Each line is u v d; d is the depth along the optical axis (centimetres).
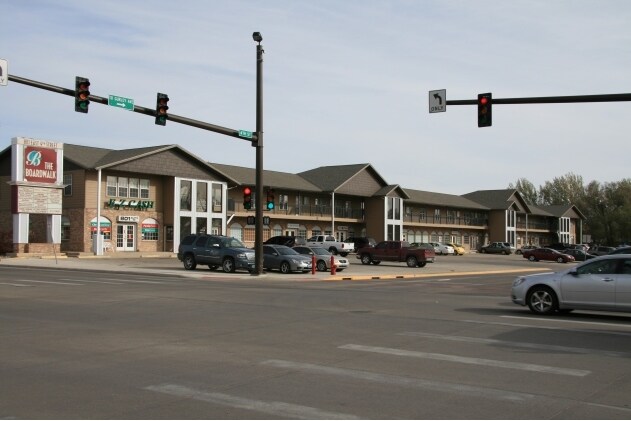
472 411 628
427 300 1783
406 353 936
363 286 2395
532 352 949
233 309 1480
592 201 11688
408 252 4209
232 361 874
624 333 1152
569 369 829
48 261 3853
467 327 1211
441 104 2083
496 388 724
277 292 1984
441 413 621
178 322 1256
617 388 727
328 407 643
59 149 4328
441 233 8512
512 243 9356
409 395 691
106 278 2595
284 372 805
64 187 4544
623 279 1348
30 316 1339
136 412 624
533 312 1463
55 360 880
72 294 1823
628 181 11212
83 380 761
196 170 5338
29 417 606
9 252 4412
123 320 1283
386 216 7094
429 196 8381
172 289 2041
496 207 9188
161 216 5141
